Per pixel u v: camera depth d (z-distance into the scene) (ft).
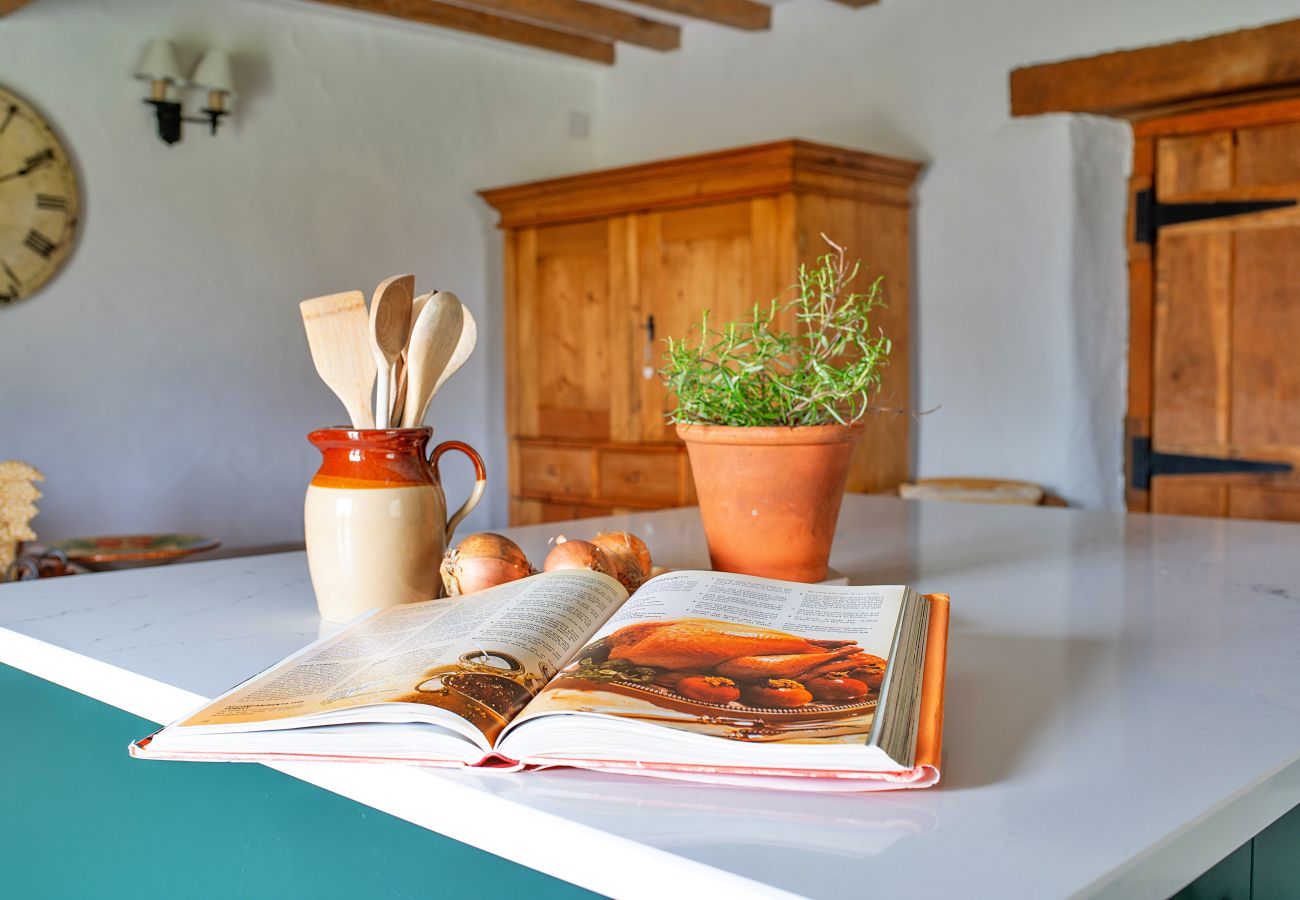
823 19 13.05
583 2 13.15
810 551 3.75
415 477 3.43
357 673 2.44
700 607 2.72
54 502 11.07
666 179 12.09
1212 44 10.19
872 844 1.78
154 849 2.91
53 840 3.26
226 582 4.20
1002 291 11.85
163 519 11.85
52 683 3.22
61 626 3.43
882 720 2.02
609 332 13.04
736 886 1.66
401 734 2.16
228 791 2.67
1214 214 11.12
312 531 3.43
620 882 1.81
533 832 1.93
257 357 12.50
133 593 3.98
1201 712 2.50
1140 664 2.93
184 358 11.92
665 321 12.42
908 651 2.41
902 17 12.41
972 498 11.34
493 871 2.10
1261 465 10.97
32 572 7.07
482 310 14.60
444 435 14.28
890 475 12.42
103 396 11.35
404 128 13.66
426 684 2.28
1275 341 10.82
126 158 11.38
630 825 1.86
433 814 2.11
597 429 13.28
